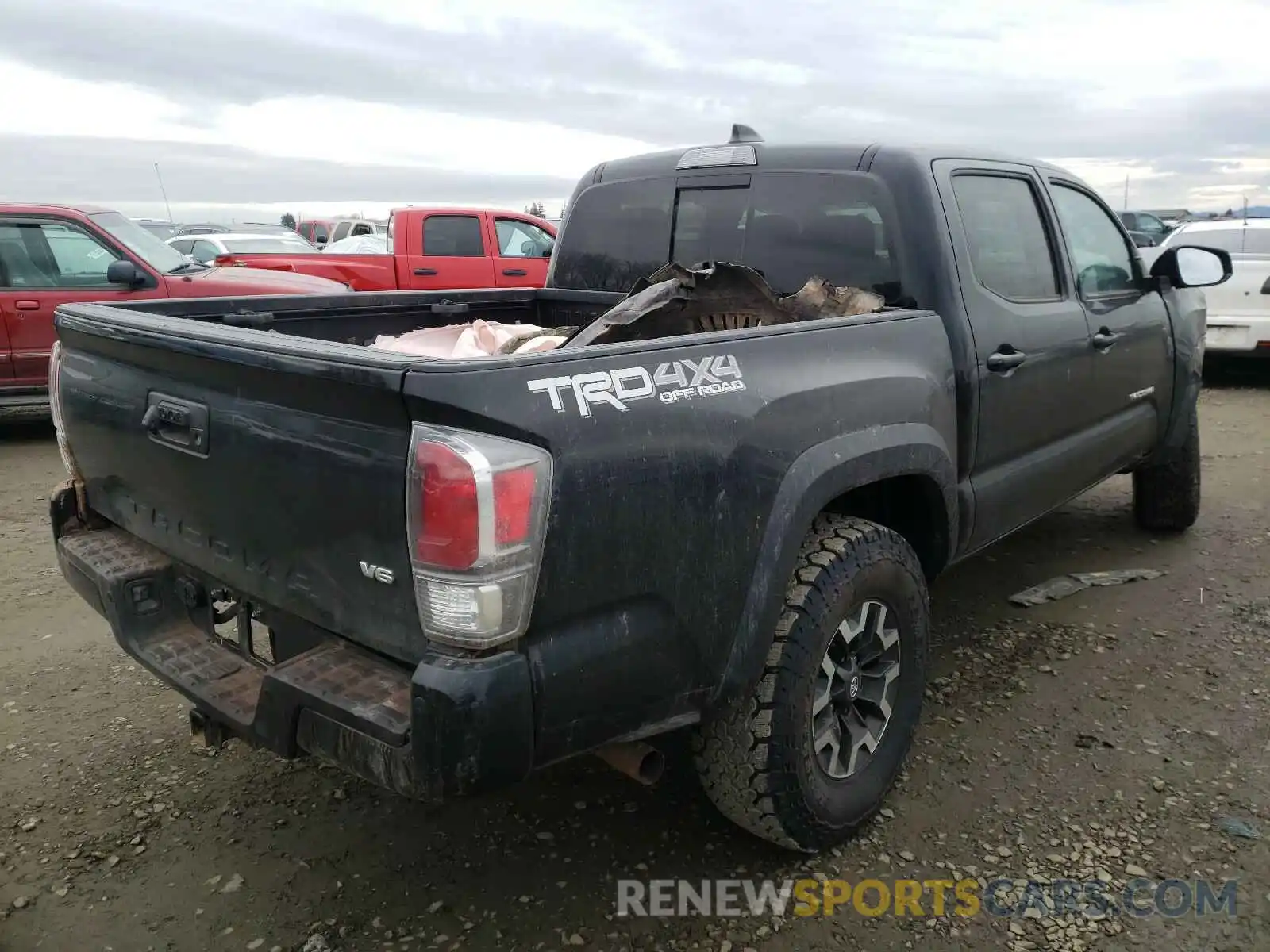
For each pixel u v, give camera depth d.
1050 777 3.03
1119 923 2.41
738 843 2.75
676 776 3.09
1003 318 3.29
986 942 2.37
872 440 2.62
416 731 1.82
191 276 8.12
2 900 2.54
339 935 2.41
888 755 2.82
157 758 3.20
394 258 10.39
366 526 1.93
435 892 2.57
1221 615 4.19
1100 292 4.07
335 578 2.05
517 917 2.47
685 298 2.89
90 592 2.66
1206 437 7.58
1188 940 2.35
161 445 2.40
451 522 1.77
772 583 2.33
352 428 1.91
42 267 7.82
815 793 2.53
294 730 2.07
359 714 1.92
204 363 2.18
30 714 3.48
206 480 2.29
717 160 3.62
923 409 2.85
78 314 2.72
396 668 2.05
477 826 2.85
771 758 2.40
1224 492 6.07
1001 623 4.16
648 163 3.87
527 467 1.82
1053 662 3.79
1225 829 2.75
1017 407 3.39
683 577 2.13
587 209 4.09
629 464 2.00
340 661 2.11
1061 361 3.62
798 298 3.11
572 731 1.99
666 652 2.13
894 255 3.14
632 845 2.75
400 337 3.60
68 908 2.51
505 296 4.18
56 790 3.02
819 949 2.35
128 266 7.79
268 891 2.58
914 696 2.89
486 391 1.81
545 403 1.88
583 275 4.13
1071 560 4.90
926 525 3.07
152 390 2.42
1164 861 2.63
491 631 1.81
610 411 1.99
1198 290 5.01
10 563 5.04
